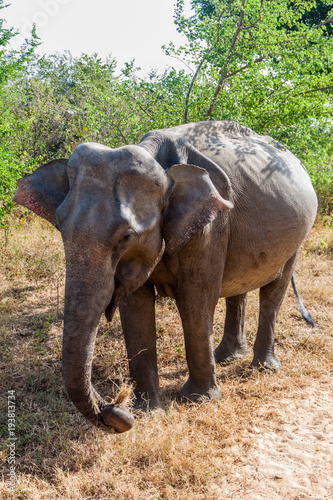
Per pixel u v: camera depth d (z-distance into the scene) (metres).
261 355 4.27
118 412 2.43
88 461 2.91
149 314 3.49
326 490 2.68
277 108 5.33
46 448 3.01
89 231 2.34
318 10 10.58
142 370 3.48
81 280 2.33
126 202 2.49
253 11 5.69
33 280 6.27
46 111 10.54
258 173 3.79
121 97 6.30
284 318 5.32
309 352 4.53
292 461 2.94
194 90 6.14
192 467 2.83
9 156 6.49
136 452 2.93
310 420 3.40
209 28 6.05
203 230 3.18
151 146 2.99
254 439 3.15
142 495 2.63
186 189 2.82
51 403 3.56
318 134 6.16
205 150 3.59
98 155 2.53
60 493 2.64
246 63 5.90
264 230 3.72
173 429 3.12
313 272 6.88
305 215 4.13
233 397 3.73
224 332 4.60
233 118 5.46
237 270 3.71
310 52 5.55
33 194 2.95
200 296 3.33
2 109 8.52
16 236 7.43
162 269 3.28
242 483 2.73
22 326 4.97
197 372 3.58
